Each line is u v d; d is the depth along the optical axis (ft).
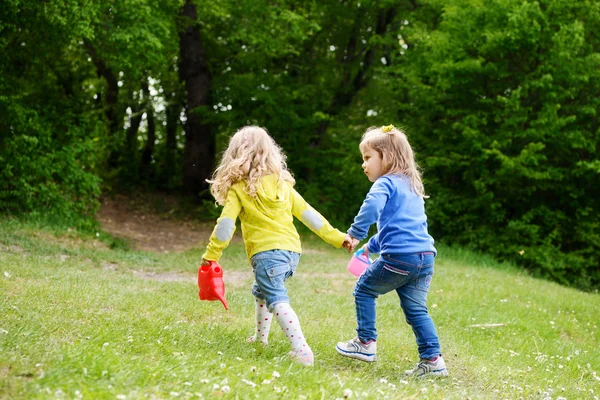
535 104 50.96
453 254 48.62
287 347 14.37
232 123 60.64
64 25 38.37
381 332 18.74
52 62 46.32
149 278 29.94
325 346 15.31
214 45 64.34
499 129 50.96
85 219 44.37
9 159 40.42
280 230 13.17
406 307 13.65
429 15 61.41
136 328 14.16
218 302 21.01
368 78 65.46
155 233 54.08
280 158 13.84
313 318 20.13
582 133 49.93
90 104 65.31
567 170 50.60
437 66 51.70
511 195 52.85
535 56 49.90
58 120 43.86
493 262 48.03
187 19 57.67
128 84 72.08
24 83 43.27
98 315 15.17
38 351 10.33
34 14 39.04
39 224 39.06
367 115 66.64
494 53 51.01
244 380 9.77
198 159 66.23
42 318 13.78
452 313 23.88
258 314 14.60
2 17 38.55
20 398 8.16
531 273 49.57
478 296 28.40
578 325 25.49
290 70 65.62
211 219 61.82
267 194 13.12
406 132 56.80
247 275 32.73
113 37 41.04
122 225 55.88
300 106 62.08
